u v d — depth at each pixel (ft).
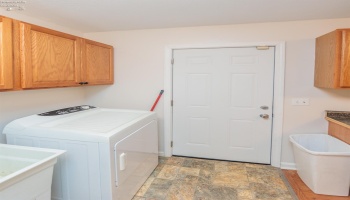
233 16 8.39
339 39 7.42
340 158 7.27
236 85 10.11
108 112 9.50
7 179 4.19
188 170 9.48
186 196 7.49
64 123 7.31
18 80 6.01
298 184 8.30
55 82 7.29
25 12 7.71
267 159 10.11
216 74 10.27
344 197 7.45
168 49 10.49
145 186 8.13
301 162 8.41
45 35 6.82
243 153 10.36
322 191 7.61
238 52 9.92
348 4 6.97
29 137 6.52
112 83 11.14
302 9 7.50
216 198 7.37
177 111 10.93
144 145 8.32
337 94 8.94
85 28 10.36
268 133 9.97
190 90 10.66
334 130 8.65
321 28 8.84
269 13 7.97
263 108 9.88
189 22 9.31
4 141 7.36
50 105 9.31
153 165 9.36
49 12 7.72
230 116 10.32
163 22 9.32
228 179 8.68
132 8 7.34
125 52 11.04
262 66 9.70
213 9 7.50
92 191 6.14
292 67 9.25
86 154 6.07
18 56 5.98
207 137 10.71
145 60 10.85
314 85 9.07
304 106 9.29
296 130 9.46
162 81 10.76
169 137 10.94
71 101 10.64
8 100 7.49
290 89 9.35
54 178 6.40
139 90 11.07
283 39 9.25
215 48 10.14
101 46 9.98
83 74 8.70
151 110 10.98
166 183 8.36
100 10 7.54
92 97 11.66
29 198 4.82
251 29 9.54
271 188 8.01
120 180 6.44
